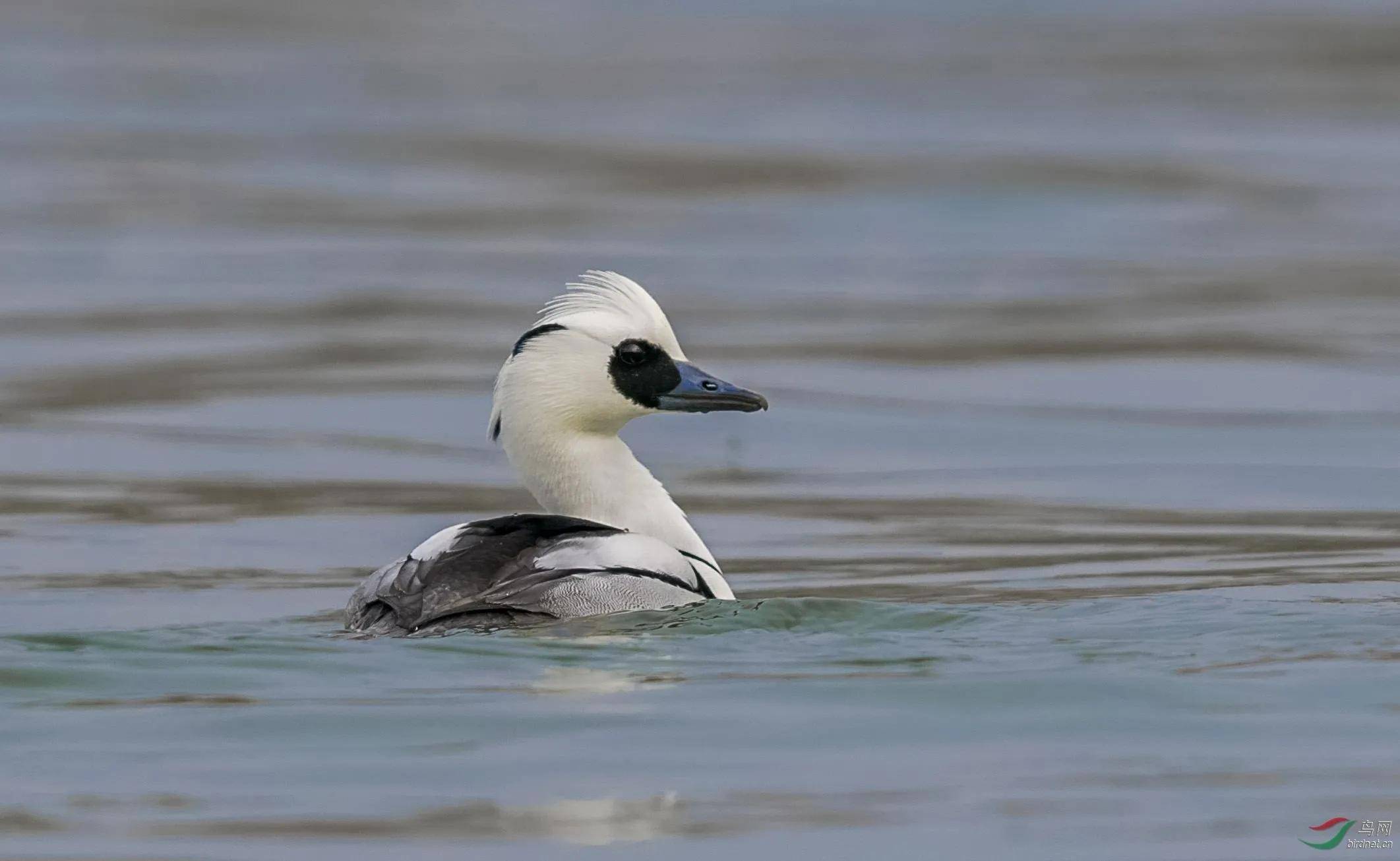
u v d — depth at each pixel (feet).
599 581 36.27
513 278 97.45
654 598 36.50
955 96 170.19
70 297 91.40
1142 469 61.82
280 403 70.38
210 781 29.55
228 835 27.66
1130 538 52.85
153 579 47.70
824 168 134.51
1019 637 37.70
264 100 167.53
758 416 69.87
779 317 87.56
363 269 99.55
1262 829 28.07
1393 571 47.75
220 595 46.01
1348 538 52.26
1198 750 31.27
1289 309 87.97
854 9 232.32
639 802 28.91
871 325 85.71
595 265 101.50
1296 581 46.57
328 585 47.37
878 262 103.14
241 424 67.36
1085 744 31.32
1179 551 50.98
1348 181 129.39
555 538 37.27
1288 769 30.32
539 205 122.72
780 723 32.12
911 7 232.73
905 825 28.22
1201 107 163.12
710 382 40.37
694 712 32.53
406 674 34.17
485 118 158.81
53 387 72.64
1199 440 65.31
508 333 83.25
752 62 192.95
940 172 132.57
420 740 31.27
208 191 125.90
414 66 189.67
